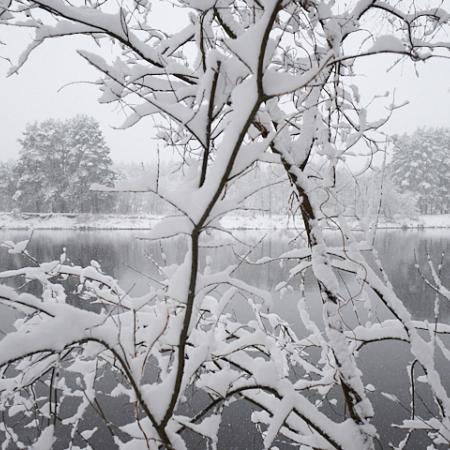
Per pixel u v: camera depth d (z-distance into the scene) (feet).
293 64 6.17
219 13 4.62
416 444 14.66
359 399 5.47
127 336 4.64
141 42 4.55
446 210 153.58
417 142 145.69
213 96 3.01
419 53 5.55
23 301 3.36
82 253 47.88
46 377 16.31
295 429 5.93
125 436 14.76
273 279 35.58
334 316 5.71
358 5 5.40
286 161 5.46
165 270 5.01
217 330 7.61
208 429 4.97
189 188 3.44
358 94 6.50
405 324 5.89
